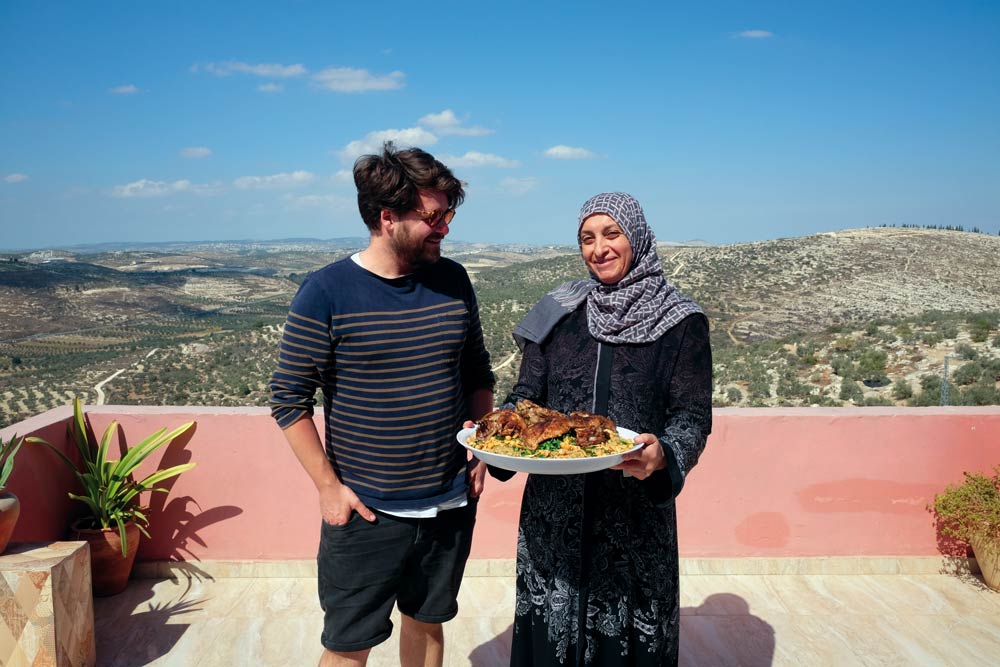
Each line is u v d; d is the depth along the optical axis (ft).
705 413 5.68
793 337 171.83
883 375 121.60
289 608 9.64
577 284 6.30
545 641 5.84
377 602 5.98
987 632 9.07
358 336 5.52
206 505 10.46
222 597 9.94
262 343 212.43
